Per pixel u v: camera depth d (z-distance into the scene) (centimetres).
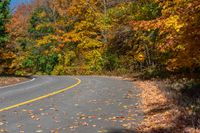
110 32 3712
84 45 5319
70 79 3136
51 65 6141
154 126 1021
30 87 2380
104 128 1039
